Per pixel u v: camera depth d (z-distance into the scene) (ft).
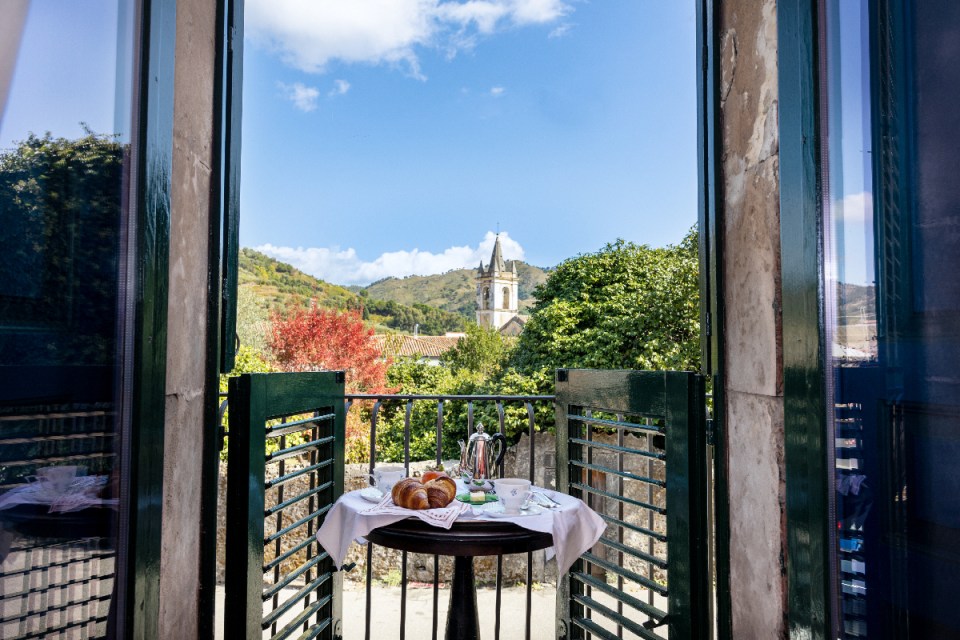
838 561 3.62
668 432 6.39
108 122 3.79
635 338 29.32
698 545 6.05
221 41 5.70
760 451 4.88
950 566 2.91
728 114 5.59
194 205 5.26
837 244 3.66
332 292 165.37
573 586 7.84
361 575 17.65
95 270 3.71
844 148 3.59
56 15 3.44
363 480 17.48
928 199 3.03
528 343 30.91
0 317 3.16
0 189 3.14
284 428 6.77
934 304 3.00
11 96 3.20
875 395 3.35
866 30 3.40
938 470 2.98
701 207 6.09
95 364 3.71
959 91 2.86
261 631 6.21
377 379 34.35
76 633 3.59
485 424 26.35
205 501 5.55
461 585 7.04
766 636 4.76
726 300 5.65
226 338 5.89
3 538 3.19
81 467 3.61
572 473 8.22
